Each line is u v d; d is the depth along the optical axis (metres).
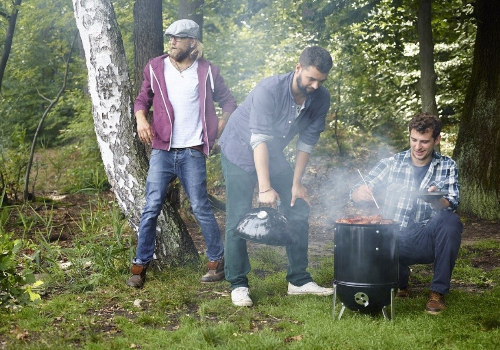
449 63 14.61
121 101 5.48
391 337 3.65
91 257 5.45
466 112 9.65
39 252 5.46
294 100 4.30
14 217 8.99
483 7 9.48
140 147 5.60
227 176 4.50
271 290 4.91
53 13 12.50
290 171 4.61
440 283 4.18
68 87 18.14
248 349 3.54
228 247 4.50
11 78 15.83
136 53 7.94
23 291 4.45
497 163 9.37
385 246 3.91
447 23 11.48
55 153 16.48
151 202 4.96
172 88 4.93
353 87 13.84
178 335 3.80
